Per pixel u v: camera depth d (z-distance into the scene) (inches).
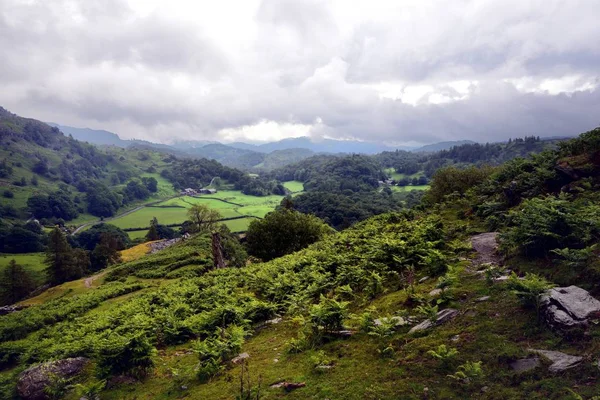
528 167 878.4
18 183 6973.4
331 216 4687.5
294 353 444.8
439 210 1045.8
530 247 489.1
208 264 1995.6
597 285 372.8
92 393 442.0
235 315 618.5
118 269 2209.6
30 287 2652.6
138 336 485.4
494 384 300.8
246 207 6702.8
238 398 362.9
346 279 661.3
